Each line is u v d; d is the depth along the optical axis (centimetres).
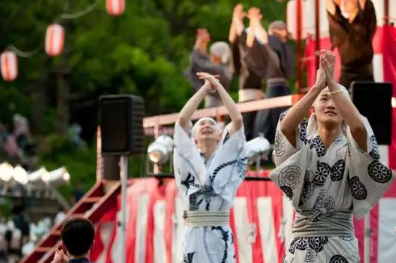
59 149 5331
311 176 1405
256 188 2231
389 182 1387
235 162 1781
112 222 2612
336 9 2172
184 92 4953
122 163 2238
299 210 1414
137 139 2231
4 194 3734
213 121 1812
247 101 2338
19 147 5134
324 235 1403
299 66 2280
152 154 2412
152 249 2489
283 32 2467
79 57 5197
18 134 5169
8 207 4516
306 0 2494
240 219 2266
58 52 4059
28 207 4453
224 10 4800
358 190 1398
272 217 2181
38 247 2788
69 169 5153
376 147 1385
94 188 2783
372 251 2106
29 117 5712
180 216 2395
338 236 1403
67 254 1391
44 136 5659
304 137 1401
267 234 2195
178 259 2391
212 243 1772
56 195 4125
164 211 2450
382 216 2114
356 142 1380
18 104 5681
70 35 5306
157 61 4991
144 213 2527
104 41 5141
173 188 2427
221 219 1781
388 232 2111
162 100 4959
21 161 5044
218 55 2603
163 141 2428
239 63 2536
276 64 2450
